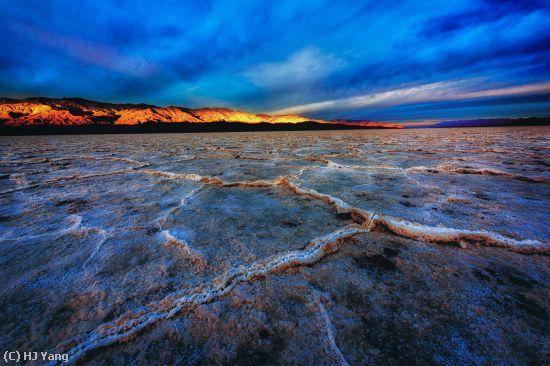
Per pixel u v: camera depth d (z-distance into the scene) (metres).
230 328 0.95
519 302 1.04
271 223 1.94
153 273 1.31
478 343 0.85
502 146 7.61
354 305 1.04
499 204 2.21
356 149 7.38
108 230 1.85
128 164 5.15
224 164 4.91
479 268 1.29
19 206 2.42
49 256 1.50
